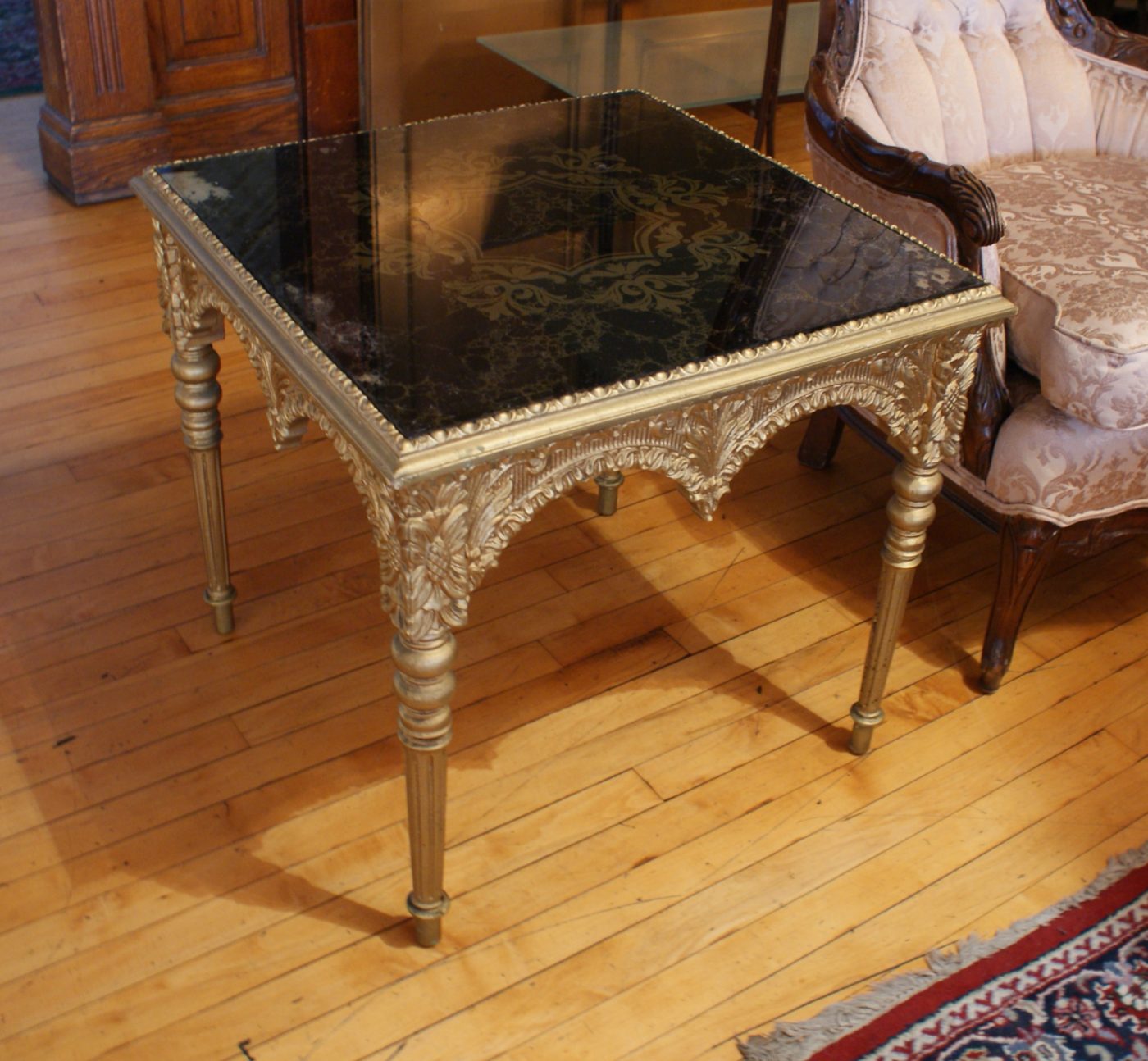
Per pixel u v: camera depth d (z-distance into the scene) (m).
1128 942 1.67
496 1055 1.52
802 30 3.73
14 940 1.61
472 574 1.35
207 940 1.62
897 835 1.82
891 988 1.61
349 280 1.51
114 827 1.76
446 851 1.75
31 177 3.41
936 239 1.88
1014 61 2.36
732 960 1.64
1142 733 2.01
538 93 3.60
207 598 2.04
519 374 1.35
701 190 1.80
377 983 1.59
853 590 2.25
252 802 1.81
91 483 2.37
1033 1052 1.54
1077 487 1.90
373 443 1.25
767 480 2.52
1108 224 2.07
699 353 1.41
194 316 1.73
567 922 1.67
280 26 3.42
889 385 1.57
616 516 2.40
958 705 2.04
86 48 3.11
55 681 1.97
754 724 1.98
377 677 2.02
